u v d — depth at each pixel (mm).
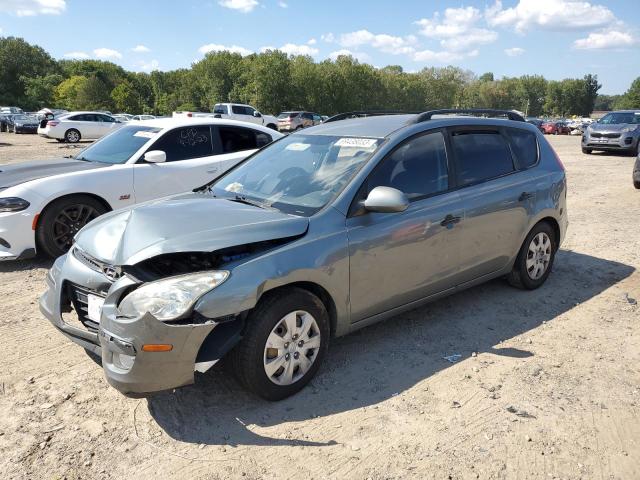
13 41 112875
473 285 4629
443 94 114562
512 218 4738
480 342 4195
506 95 140750
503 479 2693
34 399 3373
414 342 4191
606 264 6223
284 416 3211
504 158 4855
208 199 3889
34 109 102000
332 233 3475
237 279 3018
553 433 3051
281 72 74250
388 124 4312
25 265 6180
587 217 8836
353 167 3842
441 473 2734
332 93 79500
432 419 3188
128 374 2889
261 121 37250
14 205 5855
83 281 3305
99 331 3008
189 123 7312
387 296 3852
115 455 2863
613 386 3549
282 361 3295
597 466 2791
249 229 3229
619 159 18562
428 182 4145
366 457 2854
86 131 29234
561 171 5344
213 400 3367
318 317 3432
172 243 3049
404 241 3840
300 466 2783
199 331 2895
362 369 3770
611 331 4402
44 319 4605
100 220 3795
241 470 2754
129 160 6730
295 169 4137
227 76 89625
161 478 2697
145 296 2912
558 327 4477
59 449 2904
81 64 123062
